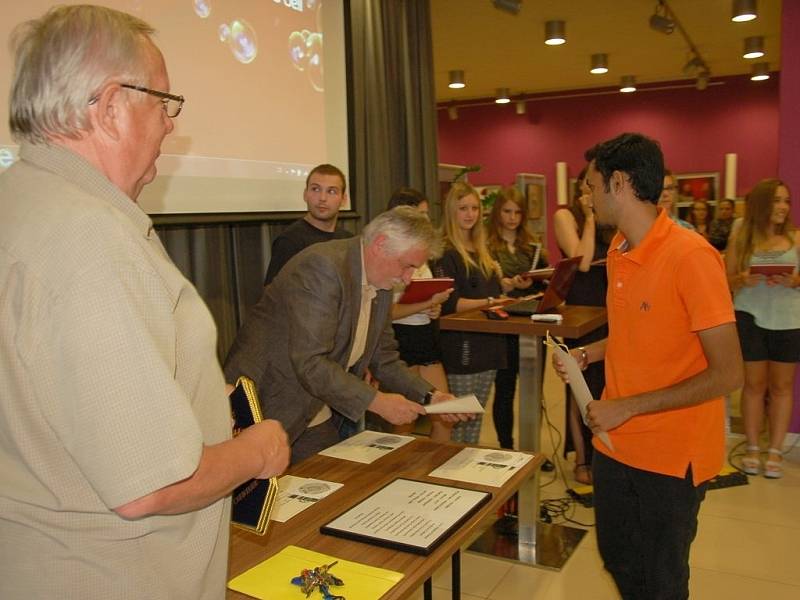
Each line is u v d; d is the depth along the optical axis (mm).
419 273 3023
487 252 3262
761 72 7512
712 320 1406
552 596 2324
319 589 1060
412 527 1248
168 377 746
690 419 1522
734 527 2861
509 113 9562
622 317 1600
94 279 721
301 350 1763
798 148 3871
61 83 785
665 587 1582
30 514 748
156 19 2523
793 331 3289
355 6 3809
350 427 2549
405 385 1986
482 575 2463
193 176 2715
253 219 2977
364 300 1941
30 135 812
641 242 1547
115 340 714
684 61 7340
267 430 924
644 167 1513
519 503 2516
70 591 765
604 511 1686
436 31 5898
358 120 3830
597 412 1494
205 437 892
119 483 704
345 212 3643
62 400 714
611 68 7668
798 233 3375
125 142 834
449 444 1748
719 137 8492
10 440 742
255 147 3029
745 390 3438
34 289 718
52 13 816
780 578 2453
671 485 1539
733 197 8070
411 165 4301
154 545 814
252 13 3000
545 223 8844
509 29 5871
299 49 3297
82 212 752
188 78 2672
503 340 3061
